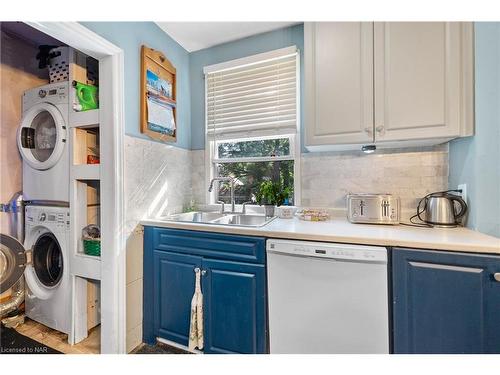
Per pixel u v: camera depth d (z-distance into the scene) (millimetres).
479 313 955
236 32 1967
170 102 1932
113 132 1467
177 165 2072
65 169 1643
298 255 1198
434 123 1214
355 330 1124
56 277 1785
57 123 1626
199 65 2219
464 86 1178
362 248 1093
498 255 938
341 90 1388
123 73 1514
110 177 1477
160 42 1881
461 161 1319
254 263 1313
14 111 1982
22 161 1963
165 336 1546
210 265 1414
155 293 1583
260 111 2020
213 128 2188
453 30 1186
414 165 1558
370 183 1666
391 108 1286
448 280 992
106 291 1484
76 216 1618
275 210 1880
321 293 1170
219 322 1385
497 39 1109
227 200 2211
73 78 1592
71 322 1601
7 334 1692
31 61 2092
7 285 1594
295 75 1899
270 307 1272
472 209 1219
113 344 1465
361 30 1346
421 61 1233
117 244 1477
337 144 1428
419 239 1052
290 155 1944
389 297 1082
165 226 1555
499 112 1119
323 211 1707
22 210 1861
